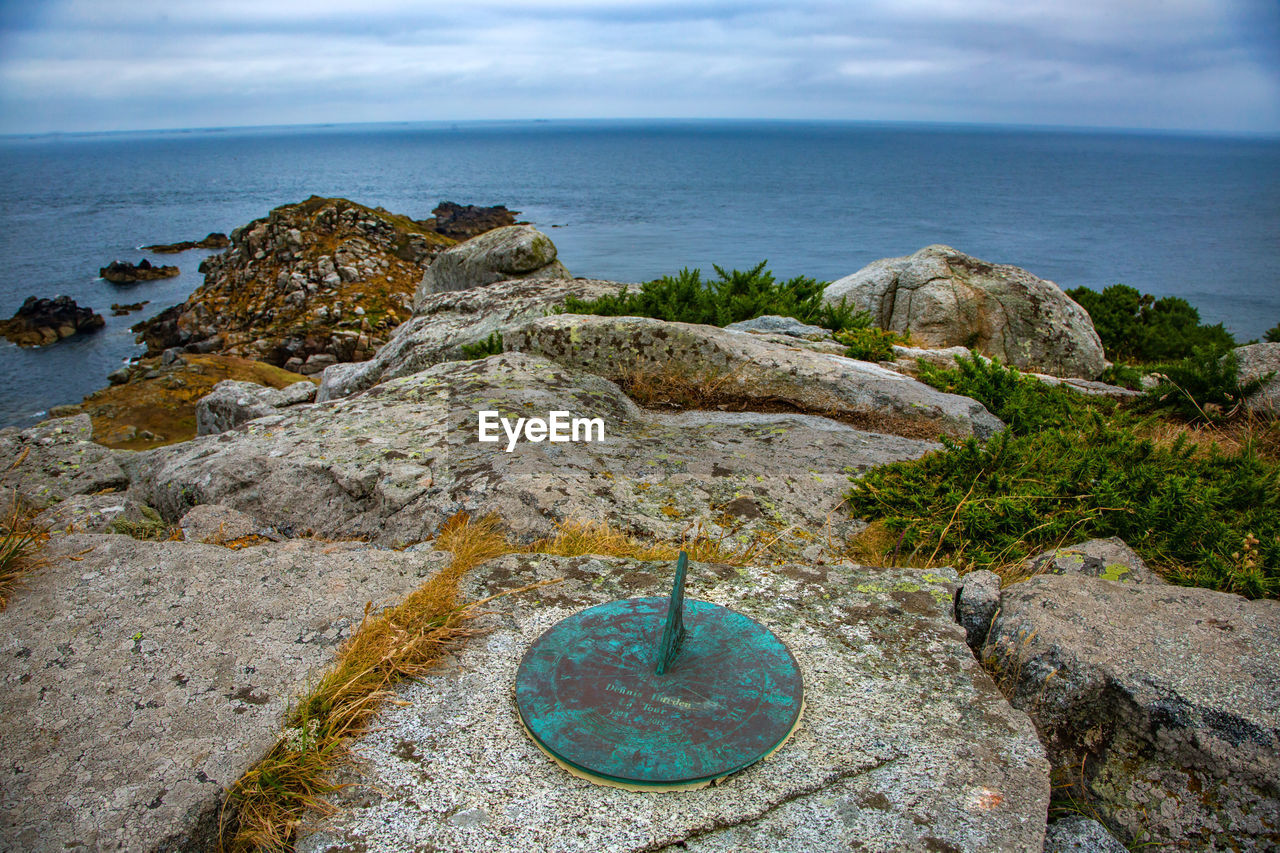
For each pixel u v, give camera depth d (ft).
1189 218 380.37
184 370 74.38
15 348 128.16
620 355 20.51
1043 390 22.34
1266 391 21.67
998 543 12.64
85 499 17.67
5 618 9.44
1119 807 7.70
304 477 14.58
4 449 22.43
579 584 10.63
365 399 18.95
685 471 15.08
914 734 7.88
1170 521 12.65
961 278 36.60
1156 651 8.46
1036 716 8.49
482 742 7.84
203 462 15.84
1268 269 225.35
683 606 9.93
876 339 26.08
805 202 429.38
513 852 6.61
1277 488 14.17
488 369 20.34
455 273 50.85
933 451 15.61
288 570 10.52
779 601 10.23
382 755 7.66
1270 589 11.05
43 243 264.11
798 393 19.06
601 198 437.58
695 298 30.89
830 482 14.79
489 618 9.83
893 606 10.04
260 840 6.75
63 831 6.53
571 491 13.30
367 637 8.93
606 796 7.19
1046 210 410.52
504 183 567.18
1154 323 45.50
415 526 12.98
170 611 9.61
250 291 114.73
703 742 7.61
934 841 6.64
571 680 8.52
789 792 7.20
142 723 7.79
